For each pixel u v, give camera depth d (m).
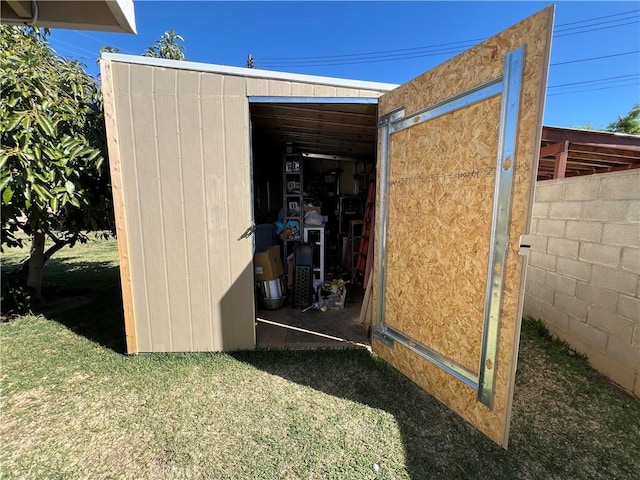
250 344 2.78
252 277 2.70
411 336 2.32
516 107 1.47
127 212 2.55
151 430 1.80
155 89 2.44
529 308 3.44
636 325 2.08
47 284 4.89
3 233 3.26
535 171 1.42
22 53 2.97
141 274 2.63
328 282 4.32
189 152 2.52
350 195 5.86
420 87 2.10
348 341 2.96
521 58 1.44
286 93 2.50
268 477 1.49
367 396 2.14
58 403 2.03
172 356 2.66
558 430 1.80
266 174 5.64
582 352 2.60
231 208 2.61
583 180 2.59
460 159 1.83
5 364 2.49
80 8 1.16
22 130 2.54
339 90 2.53
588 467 1.55
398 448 1.68
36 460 1.58
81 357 2.62
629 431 1.79
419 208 2.18
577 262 2.66
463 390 1.90
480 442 1.72
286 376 2.38
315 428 1.83
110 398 2.09
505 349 1.62
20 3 1.12
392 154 2.41
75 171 2.90
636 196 2.09
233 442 1.71
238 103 2.49
